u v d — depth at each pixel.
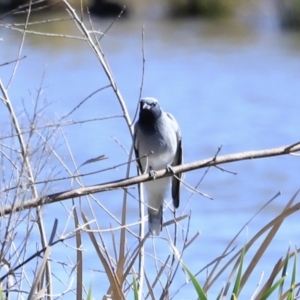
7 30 42.94
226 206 17.98
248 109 30.42
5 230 6.80
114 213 16.70
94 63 39.34
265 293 6.62
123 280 7.03
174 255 8.64
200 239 15.26
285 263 6.80
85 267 12.88
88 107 29.62
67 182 13.78
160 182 9.09
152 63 40.78
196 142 25.09
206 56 42.88
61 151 22.47
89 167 20.81
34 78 34.06
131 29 51.47
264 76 37.47
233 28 53.09
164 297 7.28
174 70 39.19
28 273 9.36
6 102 7.20
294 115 28.89
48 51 41.62
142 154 9.28
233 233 15.77
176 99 32.62
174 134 9.33
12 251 7.42
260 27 53.22
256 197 18.69
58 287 10.16
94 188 6.92
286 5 52.47
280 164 21.77
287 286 10.45
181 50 44.81
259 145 24.72
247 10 55.38
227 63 41.06
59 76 35.84
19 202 6.73
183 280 12.45
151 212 9.14
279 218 6.98
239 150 23.88
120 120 27.25
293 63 40.50
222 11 57.38
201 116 29.22
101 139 24.17
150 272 11.71
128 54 42.81
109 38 47.81
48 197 6.76
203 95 33.38
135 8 54.94
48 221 14.84
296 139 25.27
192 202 18.39
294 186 19.84
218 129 26.91
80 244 7.07
